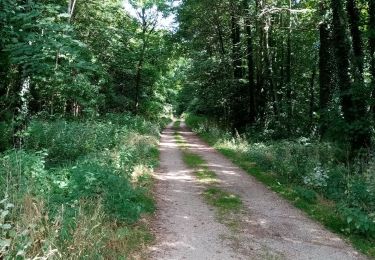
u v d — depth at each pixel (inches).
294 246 290.5
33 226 188.7
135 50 1433.3
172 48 1457.9
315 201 416.5
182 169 605.9
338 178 450.0
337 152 544.1
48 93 723.4
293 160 551.5
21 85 555.8
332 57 737.0
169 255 259.6
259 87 1175.0
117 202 306.5
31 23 475.5
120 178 337.4
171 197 422.6
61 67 567.2
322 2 719.7
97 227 243.3
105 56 1143.6
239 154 746.2
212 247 280.1
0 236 180.4
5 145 475.8
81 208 257.0
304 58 1171.3
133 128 1034.1
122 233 270.7
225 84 1222.3
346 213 328.5
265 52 1103.0
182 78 1478.8
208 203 406.0
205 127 1368.1
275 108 1040.2
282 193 453.1
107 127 700.7
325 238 311.0
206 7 1191.6
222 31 1326.3
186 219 345.7
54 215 231.3
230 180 529.7
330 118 584.1
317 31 939.3
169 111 2802.7
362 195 371.6
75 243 204.1
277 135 936.9
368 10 626.2
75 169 339.0
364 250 288.2
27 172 308.0
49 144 490.9
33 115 684.1
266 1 993.5
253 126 1078.4
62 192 304.5
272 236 310.8
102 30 1013.8
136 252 257.1
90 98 836.6
